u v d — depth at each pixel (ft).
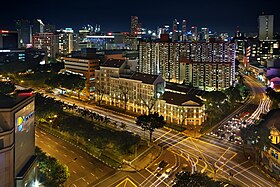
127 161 562.25
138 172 526.16
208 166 547.90
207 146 643.04
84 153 601.62
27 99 419.54
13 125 366.63
